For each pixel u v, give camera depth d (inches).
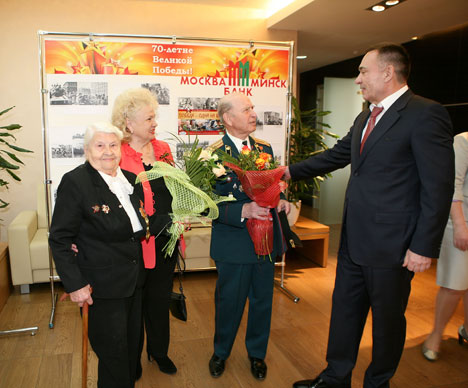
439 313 97.9
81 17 153.3
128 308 70.2
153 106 81.3
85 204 62.6
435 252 66.2
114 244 65.6
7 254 138.9
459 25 164.2
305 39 190.4
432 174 65.0
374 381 76.9
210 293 140.9
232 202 82.4
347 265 79.0
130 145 82.0
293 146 165.6
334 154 87.7
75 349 102.9
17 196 156.6
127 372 69.4
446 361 98.1
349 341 80.4
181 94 134.7
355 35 181.6
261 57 138.7
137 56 129.3
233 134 86.4
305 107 308.5
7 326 115.6
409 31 173.6
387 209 69.6
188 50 133.3
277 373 92.2
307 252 182.1
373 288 72.7
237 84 138.2
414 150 66.5
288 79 140.3
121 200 66.7
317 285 149.7
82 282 62.4
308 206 308.7
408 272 72.5
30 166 156.0
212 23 165.6
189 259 150.5
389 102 70.5
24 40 149.9
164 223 75.5
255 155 76.9
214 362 91.5
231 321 88.2
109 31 156.3
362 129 76.5
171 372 91.4
